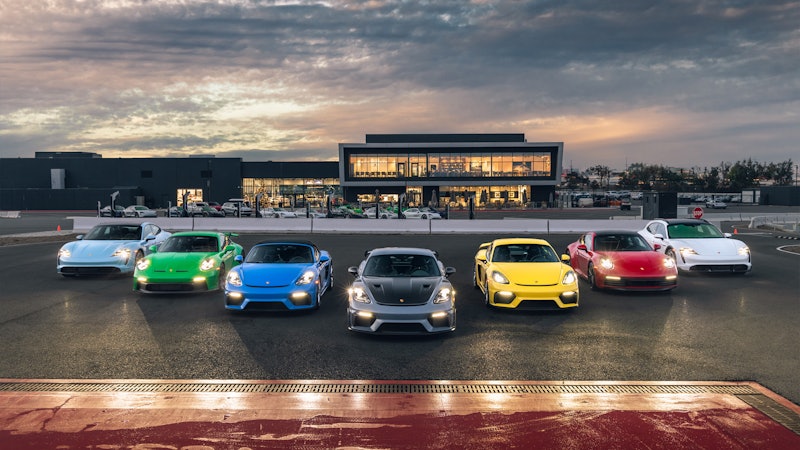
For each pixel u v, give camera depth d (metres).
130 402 5.32
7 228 34.12
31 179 72.00
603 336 7.96
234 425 4.80
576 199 77.81
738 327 8.48
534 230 30.75
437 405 5.27
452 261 17.48
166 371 6.29
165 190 73.50
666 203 30.64
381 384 5.87
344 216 47.16
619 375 6.16
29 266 15.62
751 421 4.90
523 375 6.16
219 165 73.88
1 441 4.48
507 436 4.61
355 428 4.75
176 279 10.84
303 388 5.74
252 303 9.15
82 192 67.31
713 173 132.62
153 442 4.48
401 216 41.41
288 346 7.41
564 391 5.65
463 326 8.64
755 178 130.50
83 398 5.42
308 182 75.56
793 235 28.36
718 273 14.44
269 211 46.94
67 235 26.86
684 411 5.12
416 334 8.01
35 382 5.90
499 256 10.70
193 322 8.85
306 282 9.45
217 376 6.13
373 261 9.34
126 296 11.09
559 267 10.02
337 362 6.68
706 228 15.11
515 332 8.23
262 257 10.42
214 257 11.48
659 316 9.30
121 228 14.66
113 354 6.98
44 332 8.13
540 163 71.38
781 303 10.41
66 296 11.07
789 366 6.47
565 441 4.51
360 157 71.44
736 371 6.29
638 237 12.66
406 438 4.56
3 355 6.91
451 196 72.38
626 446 4.43
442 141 73.69
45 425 4.79
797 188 71.56
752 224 36.38
